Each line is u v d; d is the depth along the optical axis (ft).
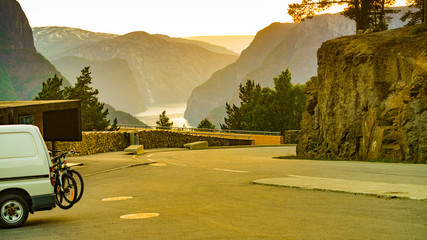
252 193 44.24
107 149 147.74
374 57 93.09
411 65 84.17
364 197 37.47
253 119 319.27
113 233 26.96
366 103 92.58
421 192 37.22
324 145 107.55
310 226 26.71
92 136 137.39
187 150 164.86
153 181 63.05
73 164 85.97
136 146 141.59
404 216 28.63
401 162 73.87
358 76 96.27
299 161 90.58
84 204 43.60
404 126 79.00
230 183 54.85
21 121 71.31
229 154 135.33
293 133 207.72
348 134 96.43
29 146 32.73
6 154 32.07
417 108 76.43
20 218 31.86
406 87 84.28
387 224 26.35
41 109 72.59
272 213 32.17
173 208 37.14
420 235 23.24
